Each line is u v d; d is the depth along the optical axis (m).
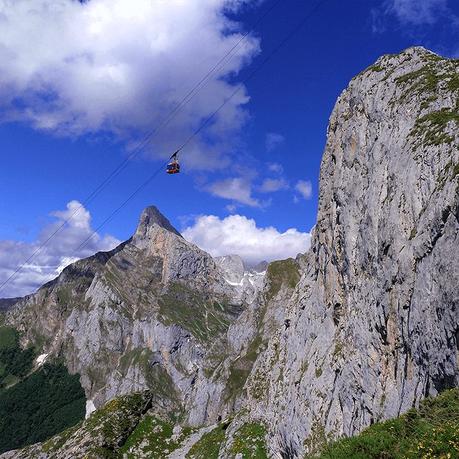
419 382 45.25
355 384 59.88
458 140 48.00
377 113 69.25
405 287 50.09
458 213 41.72
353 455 25.97
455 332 39.59
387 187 59.84
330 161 87.12
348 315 67.94
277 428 85.81
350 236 70.44
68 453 109.75
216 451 102.62
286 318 106.44
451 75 61.19
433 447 23.52
